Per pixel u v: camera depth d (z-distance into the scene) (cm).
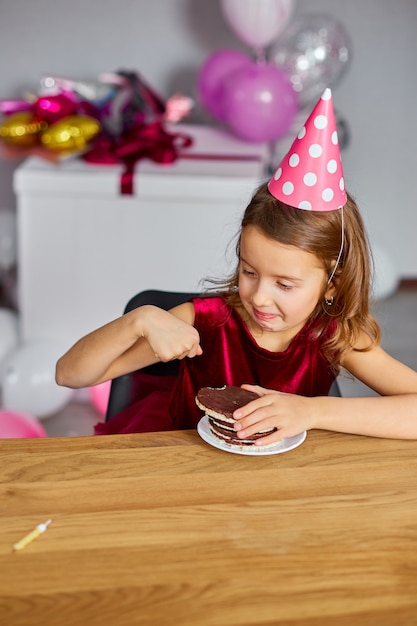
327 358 170
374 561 117
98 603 109
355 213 160
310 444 141
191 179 305
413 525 124
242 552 117
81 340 159
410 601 111
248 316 172
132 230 312
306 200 150
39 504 124
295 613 109
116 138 327
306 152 149
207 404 142
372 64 389
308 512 125
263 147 347
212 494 128
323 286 157
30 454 136
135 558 116
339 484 132
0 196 394
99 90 335
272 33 345
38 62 382
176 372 176
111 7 374
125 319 153
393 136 401
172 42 381
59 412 308
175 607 109
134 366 168
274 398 144
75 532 119
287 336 171
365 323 166
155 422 171
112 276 318
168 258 315
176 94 386
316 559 117
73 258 316
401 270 421
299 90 355
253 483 131
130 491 128
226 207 307
